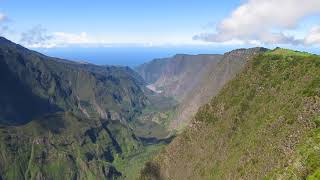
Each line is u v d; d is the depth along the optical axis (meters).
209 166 145.12
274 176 101.00
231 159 133.38
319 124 107.94
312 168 91.81
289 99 130.25
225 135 149.50
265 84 152.38
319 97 117.94
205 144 158.25
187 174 155.75
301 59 148.38
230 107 160.12
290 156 103.56
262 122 134.12
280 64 155.12
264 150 118.25
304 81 132.75
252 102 151.62
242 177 117.31
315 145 98.00
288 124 117.81
